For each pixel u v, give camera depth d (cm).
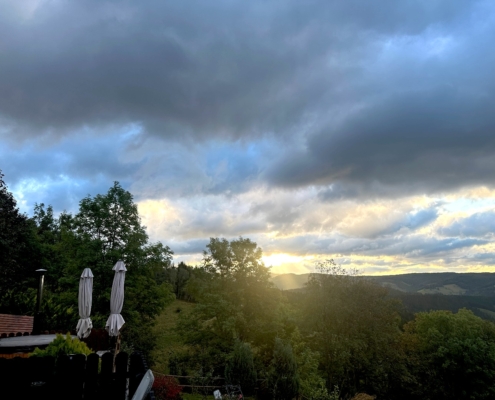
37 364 801
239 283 2689
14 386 779
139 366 900
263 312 2606
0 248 1909
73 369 820
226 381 2056
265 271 2722
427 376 3372
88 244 2131
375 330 2733
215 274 2756
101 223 2245
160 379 1741
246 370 2073
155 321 2516
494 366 3591
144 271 2316
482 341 3744
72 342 916
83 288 1180
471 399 3491
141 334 2366
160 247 2392
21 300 2067
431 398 3228
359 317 2733
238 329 2570
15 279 2166
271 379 2012
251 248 2792
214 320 2602
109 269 2092
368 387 2689
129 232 2308
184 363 2394
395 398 2895
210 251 2839
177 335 2777
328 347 2652
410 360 3128
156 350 2564
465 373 3619
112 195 2352
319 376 2342
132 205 2389
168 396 1623
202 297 2706
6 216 1969
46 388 795
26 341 1258
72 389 809
